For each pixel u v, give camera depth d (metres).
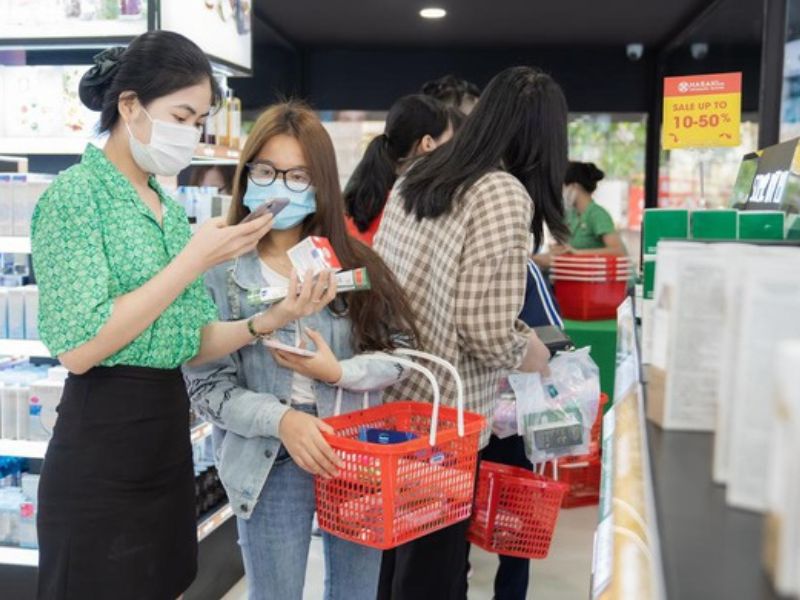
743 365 0.77
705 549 0.69
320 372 1.99
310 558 4.07
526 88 2.38
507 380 3.04
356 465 1.87
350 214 3.44
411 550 2.42
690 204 7.00
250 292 1.99
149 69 1.95
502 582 3.31
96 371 1.94
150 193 2.11
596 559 1.07
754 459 0.77
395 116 3.43
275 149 2.06
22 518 3.26
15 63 3.54
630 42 7.91
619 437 1.32
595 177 6.48
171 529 2.07
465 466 2.03
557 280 5.66
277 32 7.64
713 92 3.44
